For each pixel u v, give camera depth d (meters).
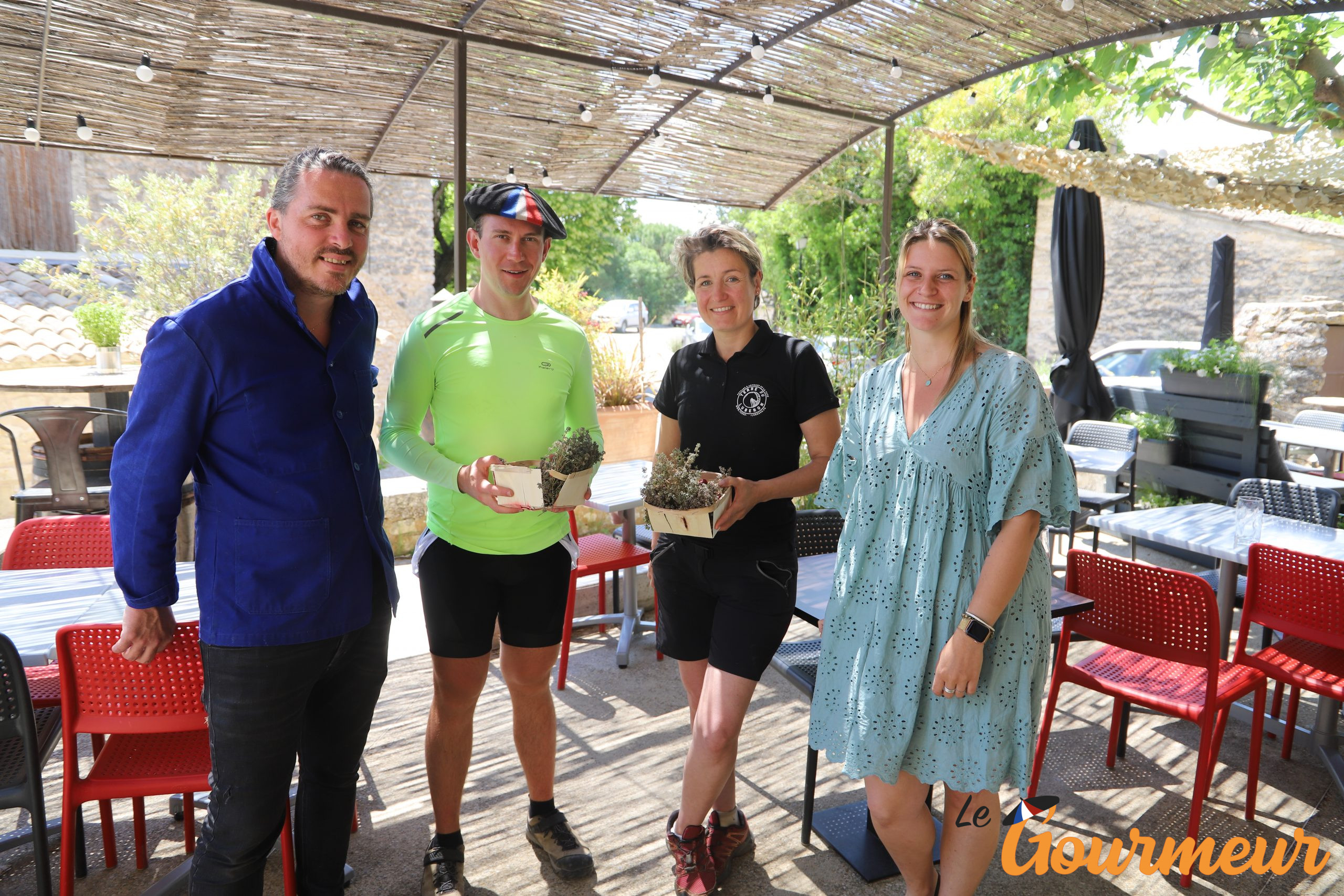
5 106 4.52
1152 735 3.53
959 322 2.05
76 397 7.56
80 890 2.47
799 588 2.76
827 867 2.63
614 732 3.52
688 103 5.13
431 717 2.47
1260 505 3.25
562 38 4.25
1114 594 2.85
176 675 2.17
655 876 2.58
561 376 2.48
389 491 5.57
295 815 2.26
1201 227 11.54
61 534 3.02
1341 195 5.03
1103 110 11.30
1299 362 8.98
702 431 2.53
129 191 9.62
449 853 2.49
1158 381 8.30
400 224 13.29
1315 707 3.78
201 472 1.85
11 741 2.37
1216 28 3.90
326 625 1.91
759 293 2.52
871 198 15.45
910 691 2.00
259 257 1.87
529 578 2.46
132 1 3.79
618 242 58.59
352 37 4.25
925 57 4.65
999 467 1.91
